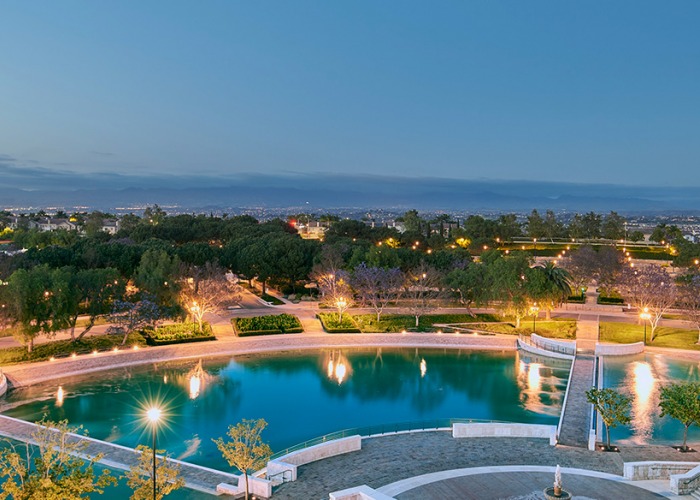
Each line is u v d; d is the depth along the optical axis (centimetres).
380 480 3444
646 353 7175
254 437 3362
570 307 9781
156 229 14088
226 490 3384
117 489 3553
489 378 6247
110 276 7131
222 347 7006
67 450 2812
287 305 9569
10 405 5116
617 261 10725
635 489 3228
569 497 2952
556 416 5062
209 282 7819
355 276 8719
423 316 8688
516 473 3472
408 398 5575
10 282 6162
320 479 3484
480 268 8806
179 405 5269
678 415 3984
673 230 17225
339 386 5931
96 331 7394
